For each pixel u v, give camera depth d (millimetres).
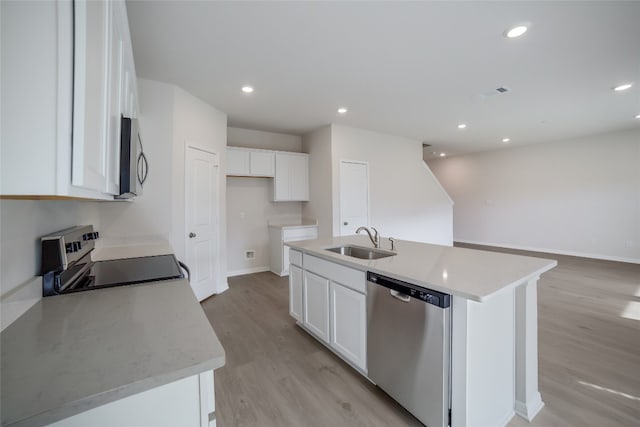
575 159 6051
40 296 1204
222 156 3986
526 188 6816
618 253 5582
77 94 629
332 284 2248
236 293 3900
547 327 2770
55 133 609
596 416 1655
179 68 2758
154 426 722
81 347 819
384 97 3551
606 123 4863
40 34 604
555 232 6391
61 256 1276
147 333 906
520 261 1903
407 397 1637
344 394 1880
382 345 1794
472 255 2131
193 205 3412
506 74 2961
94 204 2463
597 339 2533
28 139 599
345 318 2115
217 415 1702
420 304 1535
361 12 1978
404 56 2576
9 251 1022
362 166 5043
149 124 2971
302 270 2678
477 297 1245
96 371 707
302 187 5117
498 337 1570
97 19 743
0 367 718
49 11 607
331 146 4676
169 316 1036
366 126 4875
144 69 2768
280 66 2742
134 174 1100
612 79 3094
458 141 6215
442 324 1425
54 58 608
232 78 2984
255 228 5004
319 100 3633
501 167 7258
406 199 5703
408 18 2047
